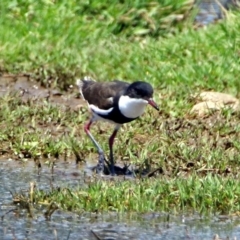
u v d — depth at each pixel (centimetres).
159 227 991
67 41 1783
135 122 1419
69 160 1280
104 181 1132
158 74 1631
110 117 1224
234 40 1719
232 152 1291
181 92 1552
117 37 1852
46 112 1452
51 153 1288
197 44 1736
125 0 1941
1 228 977
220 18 2027
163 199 1066
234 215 1042
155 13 1928
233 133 1391
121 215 1031
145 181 1119
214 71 1628
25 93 1566
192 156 1255
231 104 1509
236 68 1638
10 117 1416
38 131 1363
